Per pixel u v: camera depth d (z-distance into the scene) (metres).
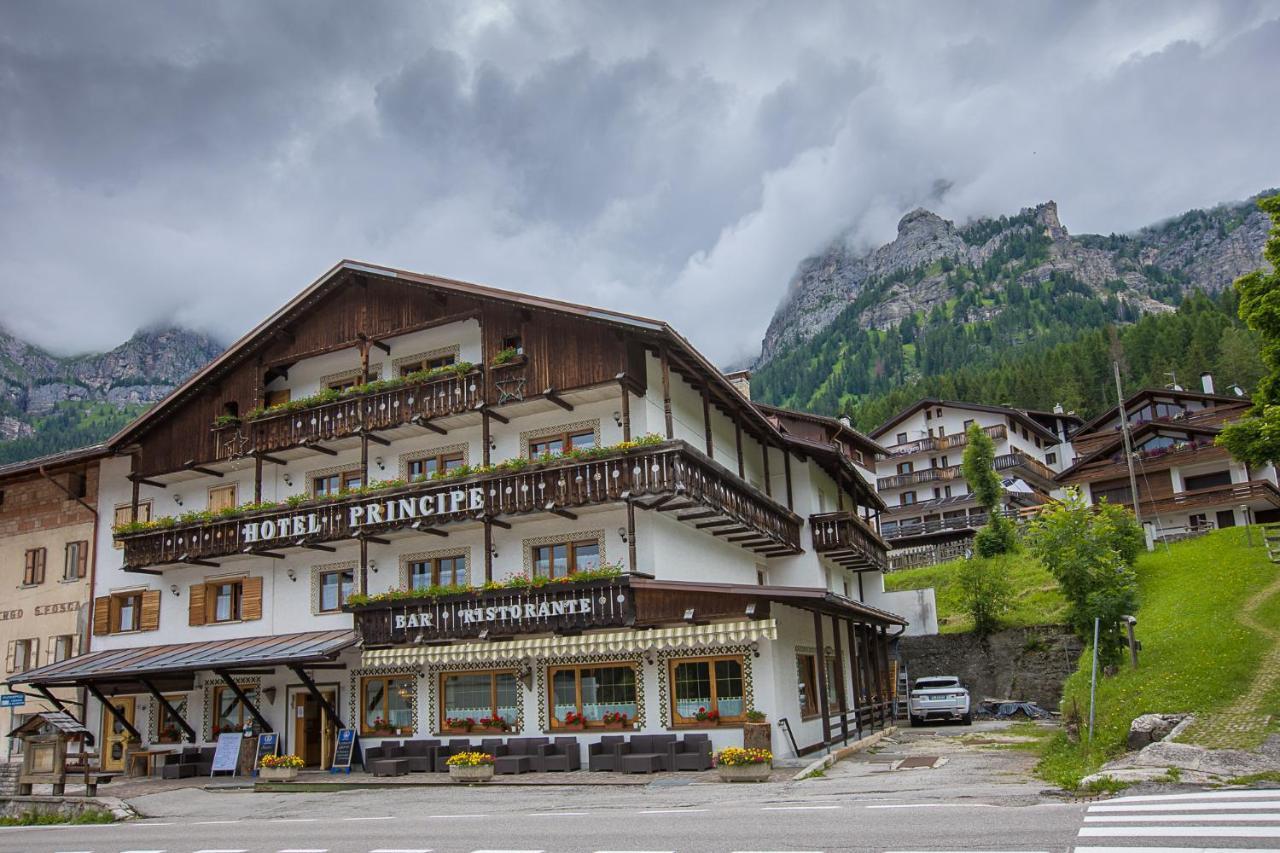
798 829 11.99
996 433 76.56
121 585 32.81
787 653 25.50
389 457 29.23
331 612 28.83
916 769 19.86
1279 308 20.39
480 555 27.12
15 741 33.50
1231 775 13.72
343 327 30.27
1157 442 56.62
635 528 24.44
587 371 25.59
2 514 36.16
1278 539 30.47
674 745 22.48
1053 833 10.45
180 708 30.45
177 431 32.19
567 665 25.78
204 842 15.02
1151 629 29.64
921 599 41.38
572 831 13.20
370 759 26.61
